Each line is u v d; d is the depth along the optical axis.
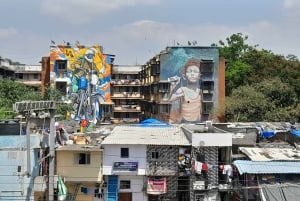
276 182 39.12
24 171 38.38
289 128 53.28
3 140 38.75
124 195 43.03
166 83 75.38
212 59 76.00
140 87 98.62
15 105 33.72
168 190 42.88
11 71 93.69
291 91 75.94
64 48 81.25
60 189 38.91
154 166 42.06
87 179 42.00
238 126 53.88
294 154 42.25
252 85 80.06
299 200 37.44
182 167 41.94
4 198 38.50
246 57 92.25
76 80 81.31
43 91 80.94
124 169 41.81
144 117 90.44
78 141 45.72
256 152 42.75
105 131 55.28
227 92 88.50
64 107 73.94
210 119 75.06
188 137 43.97
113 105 87.00
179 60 75.75
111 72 93.25
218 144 40.75
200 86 75.75
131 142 41.97
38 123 42.25
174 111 75.38
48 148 40.41
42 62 82.44
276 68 85.81
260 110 73.06
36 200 39.44
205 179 41.19
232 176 41.03
